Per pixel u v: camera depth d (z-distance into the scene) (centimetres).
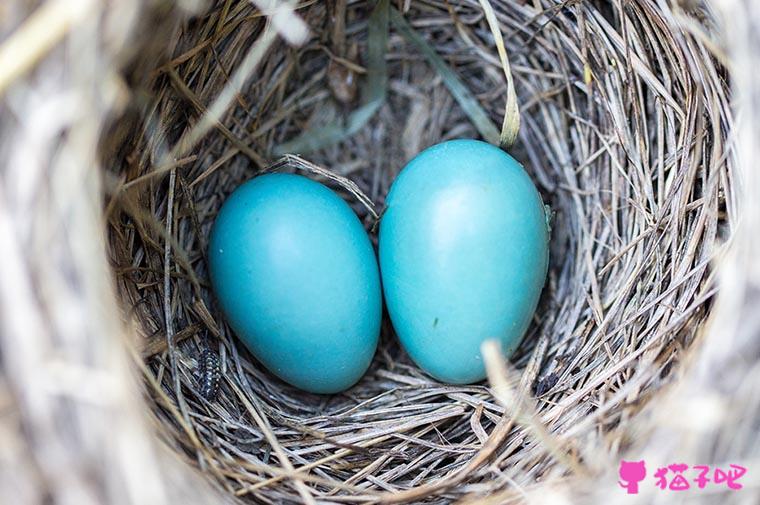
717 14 13
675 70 14
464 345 14
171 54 13
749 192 12
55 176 11
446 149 14
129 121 13
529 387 14
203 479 13
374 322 14
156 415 13
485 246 14
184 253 14
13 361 11
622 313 14
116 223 13
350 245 14
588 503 12
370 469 14
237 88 14
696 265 13
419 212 14
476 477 14
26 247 11
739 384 12
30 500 11
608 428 13
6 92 11
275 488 13
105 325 11
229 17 14
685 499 12
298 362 14
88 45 11
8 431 11
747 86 12
